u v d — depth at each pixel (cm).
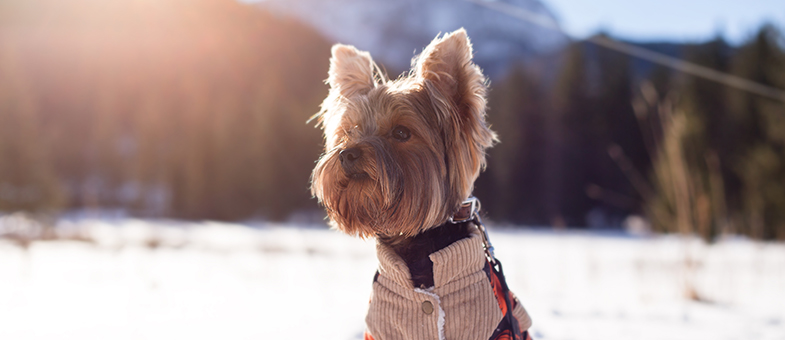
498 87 4522
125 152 5547
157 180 4862
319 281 883
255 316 583
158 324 534
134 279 874
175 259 1230
